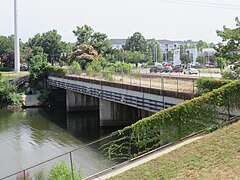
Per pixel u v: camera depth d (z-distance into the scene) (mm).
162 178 14414
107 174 17516
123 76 44125
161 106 31562
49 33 132875
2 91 72062
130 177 15516
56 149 36656
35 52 125250
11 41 130875
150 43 172750
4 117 59406
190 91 27438
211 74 55812
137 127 19750
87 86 53156
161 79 34250
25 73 95750
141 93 35656
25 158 33719
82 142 39500
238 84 20094
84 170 25578
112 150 23625
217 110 20016
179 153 16656
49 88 77688
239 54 26016
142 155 19188
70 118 57938
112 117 48281
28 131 46750
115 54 106000
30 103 73062
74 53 86062
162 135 19766
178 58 110062
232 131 17250
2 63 128625
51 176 18094
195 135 19641
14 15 99125
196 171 14188
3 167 31125
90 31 97812
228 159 14391
